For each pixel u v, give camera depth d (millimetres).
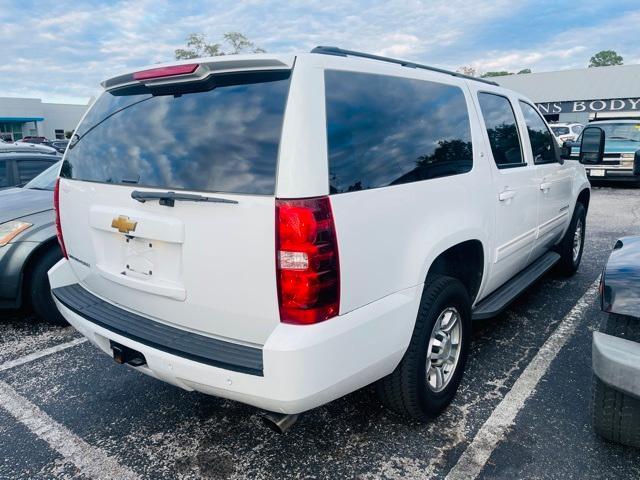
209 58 2176
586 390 3152
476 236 3023
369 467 2506
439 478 2408
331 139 2070
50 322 4367
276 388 1958
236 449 2686
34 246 4098
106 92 2852
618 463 2475
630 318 2166
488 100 3443
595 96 40188
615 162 12469
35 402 3188
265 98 2061
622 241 2760
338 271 2037
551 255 4840
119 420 2979
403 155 2457
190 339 2271
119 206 2480
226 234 2055
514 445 2627
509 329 4094
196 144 2199
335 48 2404
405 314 2414
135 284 2479
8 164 6469
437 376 2828
